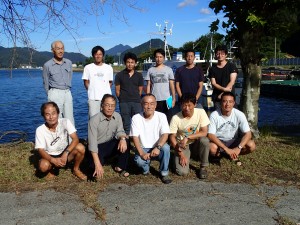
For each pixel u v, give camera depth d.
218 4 6.77
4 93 33.12
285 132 8.13
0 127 15.77
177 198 4.27
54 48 6.05
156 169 5.37
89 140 4.85
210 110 13.66
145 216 3.79
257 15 6.39
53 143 4.90
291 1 6.32
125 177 5.00
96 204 4.06
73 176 5.03
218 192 4.47
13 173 5.08
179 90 6.61
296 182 4.82
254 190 4.54
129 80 6.65
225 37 7.09
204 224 3.62
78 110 21.36
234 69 6.29
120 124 5.11
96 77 6.46
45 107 4.66
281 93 28.39
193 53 6.50
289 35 6.75
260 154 6.06
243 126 5.32
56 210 3.94
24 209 3.96
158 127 4.98
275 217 3.76
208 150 4.95
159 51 6.78
